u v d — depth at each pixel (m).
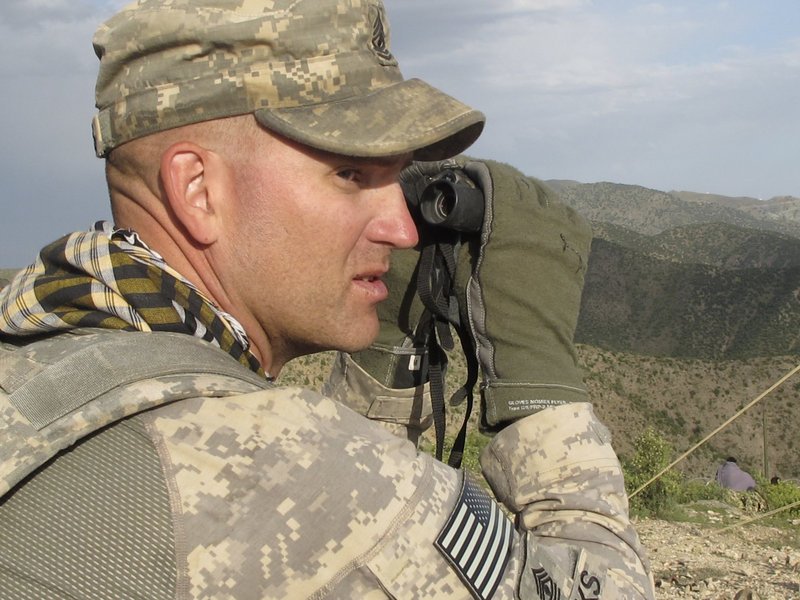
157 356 0.95
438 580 0.93
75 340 0.98
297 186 1.07
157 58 1.06
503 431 1.42
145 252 1.08
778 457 88.38
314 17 1.05
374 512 0.92
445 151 1.31
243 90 1.04
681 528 9.33
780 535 9.60
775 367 97.12
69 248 1.08
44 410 0.88
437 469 1.02
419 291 1.57
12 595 0.83
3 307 1.07
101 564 0.84
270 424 0.93
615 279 155.25
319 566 0.89
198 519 0.87
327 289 1.14
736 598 5.50
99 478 0.87
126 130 1.10
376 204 1.15
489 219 1.48
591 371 95.12
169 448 0.90
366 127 1.05
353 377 1.78
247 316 1.16
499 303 1.47
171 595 0.85
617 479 1.36
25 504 0.86
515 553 1.04
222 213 1.10
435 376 1.70
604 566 1.20
